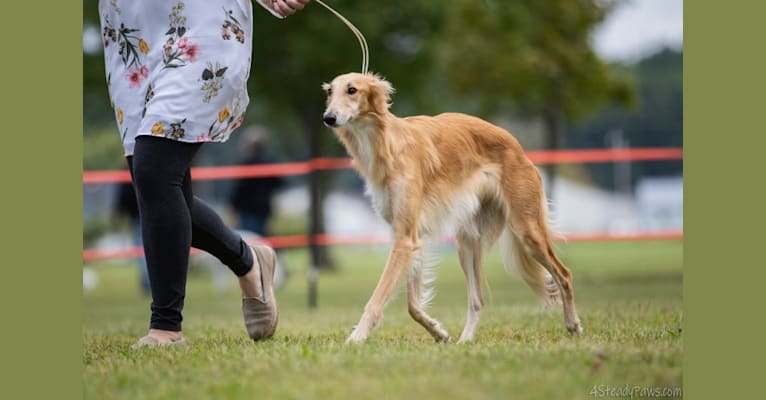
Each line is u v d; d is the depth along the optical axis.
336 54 21.77
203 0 7.50
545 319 9.96
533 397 5.72
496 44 22.39
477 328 9.23
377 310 8.02
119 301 17.98
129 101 7.61
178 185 7.46
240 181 20.08
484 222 9.09
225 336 8.88
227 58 7.52
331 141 28.64
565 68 21.91
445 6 22.23
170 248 7.50
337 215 51.31
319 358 6.76
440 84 26.52
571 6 21.81
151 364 6.76
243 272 8.19
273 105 25.72
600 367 6.43
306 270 26.39
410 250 8.27
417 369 6.38
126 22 7.58
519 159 8.97
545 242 8.86
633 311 10.29
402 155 8.36
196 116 7.39
